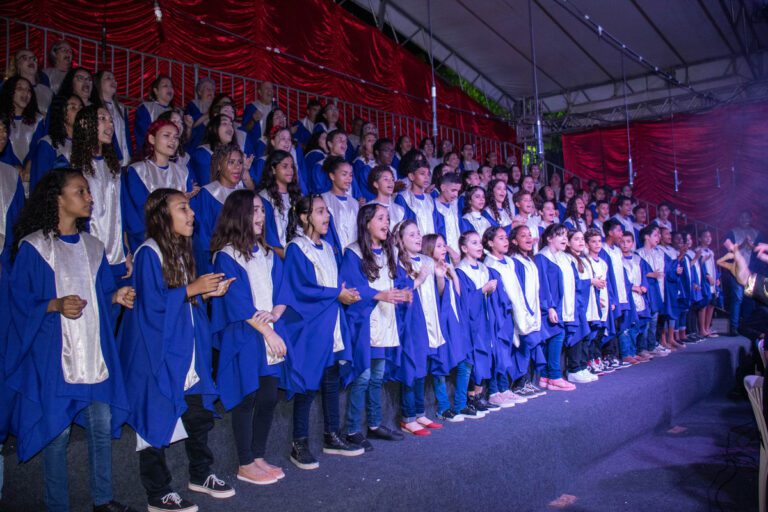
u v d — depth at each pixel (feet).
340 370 11.39
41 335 7.91
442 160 24.36
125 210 11.82
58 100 11.88
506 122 43.14
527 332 15.34
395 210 16.02
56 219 8.28
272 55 28.48
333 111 21.79
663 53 37.65
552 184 28.50
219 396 9.35
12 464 8.29
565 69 40.01
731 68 38.01
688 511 11.96
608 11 33.01
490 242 15.65
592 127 42.55
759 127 38.11
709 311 26.68
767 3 32.55
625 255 21.66
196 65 20.83
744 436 16.56
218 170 12.71
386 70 34.65
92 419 8.08
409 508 9.19
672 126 40.55
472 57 39.63
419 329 12.37
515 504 11.40
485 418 13.37
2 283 7.98
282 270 10.48
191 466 8.95
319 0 31.04
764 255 10.25
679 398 18.56
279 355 9.43
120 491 8.77
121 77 23.11
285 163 13.78
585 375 17.35
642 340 21.89
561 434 12.98
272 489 8.94
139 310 8.63
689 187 40.27
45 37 17.79
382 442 11.50
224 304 9.55
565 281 16.98
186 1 25.53
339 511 8.21
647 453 15.30
